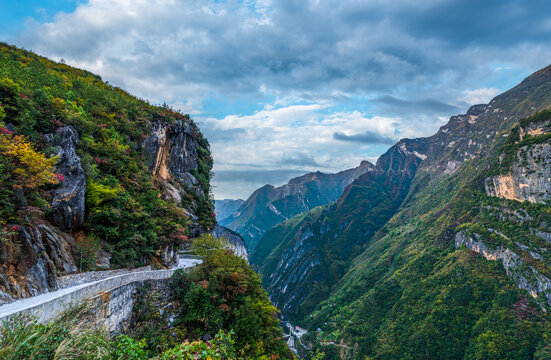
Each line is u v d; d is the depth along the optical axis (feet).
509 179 456.86
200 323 65.72
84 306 40.19
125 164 95.96
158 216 97.09
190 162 177.37
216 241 98.43
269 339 77.92
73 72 156.97
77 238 66.80
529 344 278.46
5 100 63.62
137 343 32.53
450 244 493.77
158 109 155.63
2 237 44.24
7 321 27.99
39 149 62.85
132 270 76.13
